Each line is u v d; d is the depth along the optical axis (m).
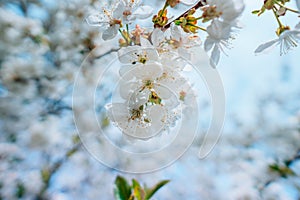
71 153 0.64
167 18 0.19
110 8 0.20
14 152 0.62
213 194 0.75
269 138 0.78
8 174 0.62
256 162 0.77
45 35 0.60
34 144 0.62
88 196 0.68
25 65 0.59
